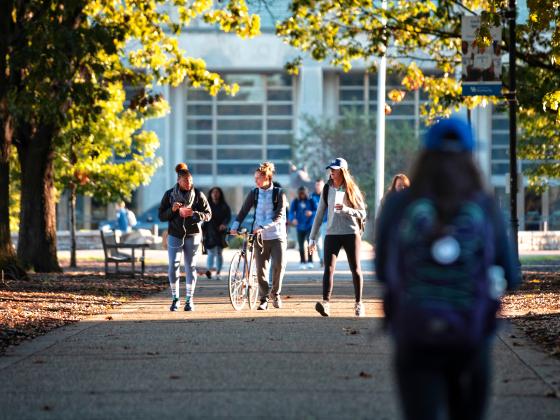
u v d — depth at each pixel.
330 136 147.50
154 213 152.75
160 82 59.78
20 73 50.12
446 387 10.72
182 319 31.53
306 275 56.12
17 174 74.88
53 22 46.31
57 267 59.41
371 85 167.75
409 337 10.16
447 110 62.31
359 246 31.70
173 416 16.34
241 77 169.50
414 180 10.55
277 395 18.09
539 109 54.50
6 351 24.31
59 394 18.50
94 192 76.69
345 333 27.22
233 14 57.25
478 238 10.27
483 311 10.27
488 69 47.03
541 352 23.50
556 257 81.50
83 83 47.03
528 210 164.38
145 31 58.78
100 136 74.12
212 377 20.09
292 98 169.62
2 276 46.00
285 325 29.33
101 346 24.95
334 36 60.81
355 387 18.88
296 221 62.81
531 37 53.25
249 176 170.00
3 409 17.19
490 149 164.88
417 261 10.30
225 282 50.25
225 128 170.00
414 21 56.28
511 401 17.58
